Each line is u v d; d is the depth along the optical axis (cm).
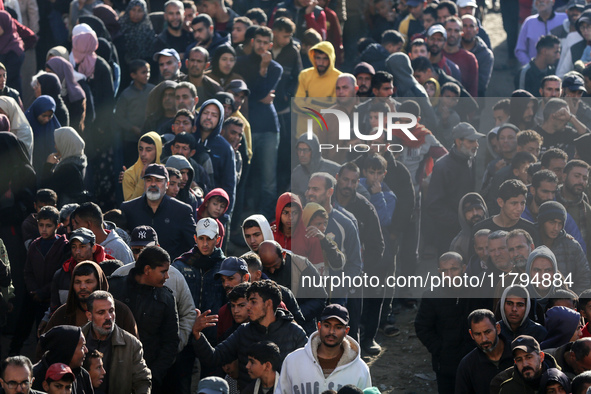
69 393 911
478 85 2381
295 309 1152
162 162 1619
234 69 1981
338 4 2542
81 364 958
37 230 1452
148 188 1389
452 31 2256
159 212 1398
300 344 1073
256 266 1202
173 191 1461
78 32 1981
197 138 1673
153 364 1123
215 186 1691
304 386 995
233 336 1099
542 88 1812
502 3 2939
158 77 2203
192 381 1438
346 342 1008
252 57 1984
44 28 2364
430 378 1462
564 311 1073
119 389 1035
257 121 1983
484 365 1069
